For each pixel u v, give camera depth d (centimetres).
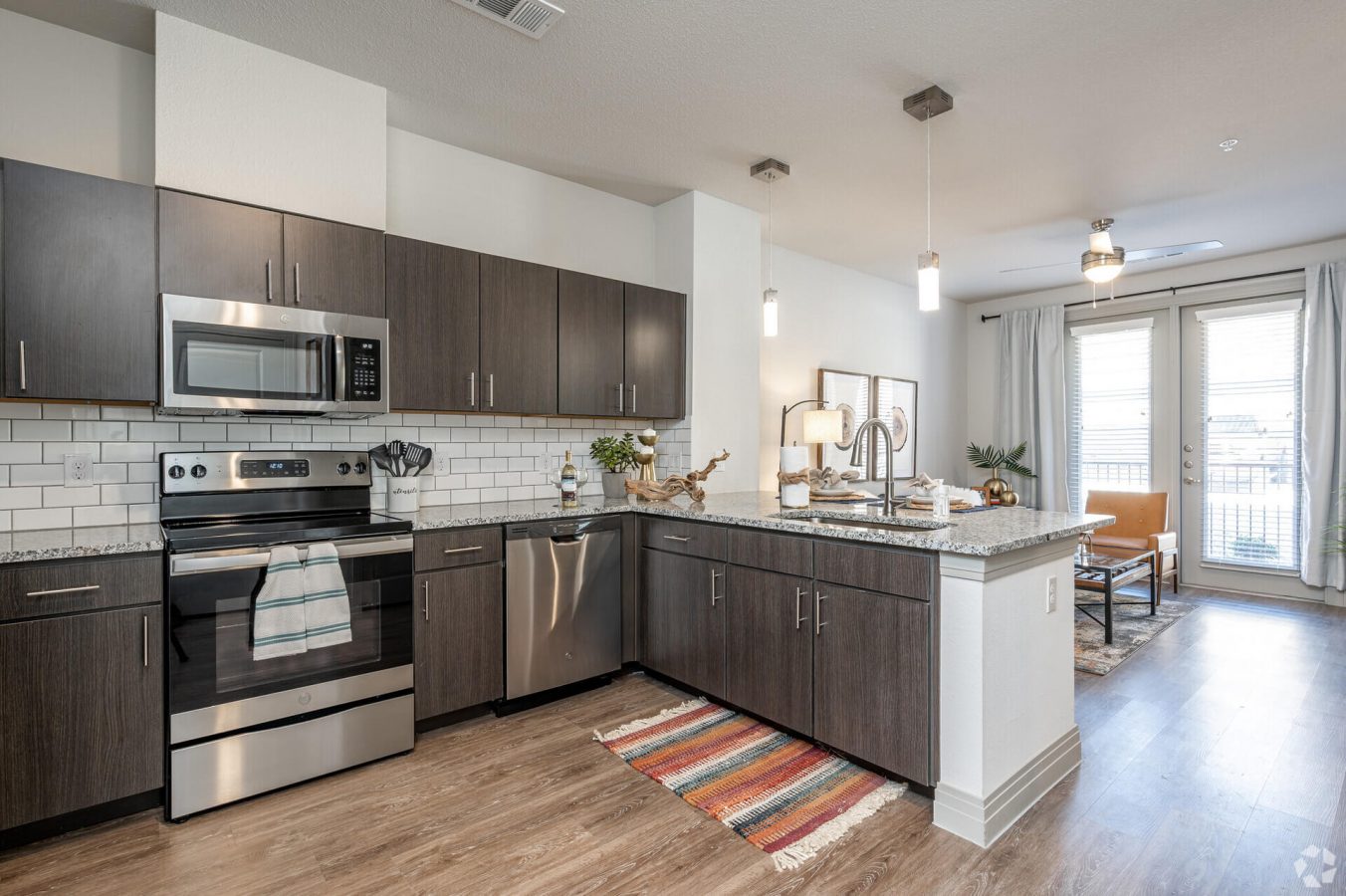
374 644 242
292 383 243
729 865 184
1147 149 326
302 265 248
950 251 502
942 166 347
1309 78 260
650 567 321
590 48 245
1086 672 337
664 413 371
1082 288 601
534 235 353
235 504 247
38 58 229
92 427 237
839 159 339
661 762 243
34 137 227
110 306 212
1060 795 221
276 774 221
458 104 287
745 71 260
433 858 187
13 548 187
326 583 229
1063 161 340
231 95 239
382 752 244
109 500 240
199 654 208
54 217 204
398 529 248
